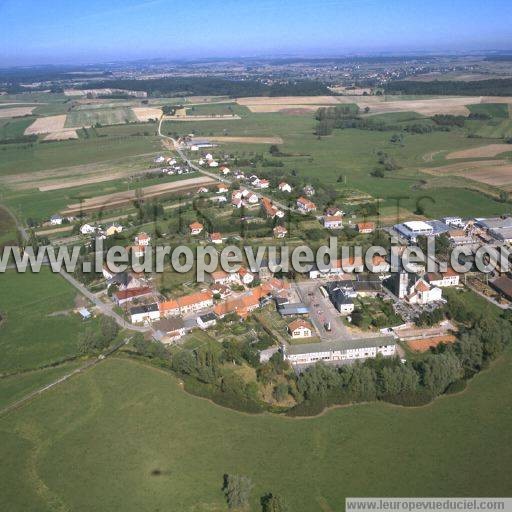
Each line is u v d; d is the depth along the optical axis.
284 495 96.94
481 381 128.00
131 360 140.38
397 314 158.12
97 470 103.62
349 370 125.44
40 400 125.12
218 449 108.31
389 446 108.19
